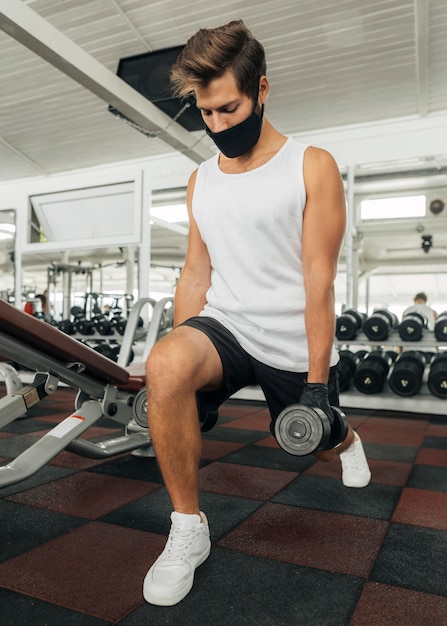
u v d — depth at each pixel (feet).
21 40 8.18
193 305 3.84
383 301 25.34
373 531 4.25
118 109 10.50
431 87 12.23
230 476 5.90
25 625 2.80
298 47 11.00
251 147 3.25
